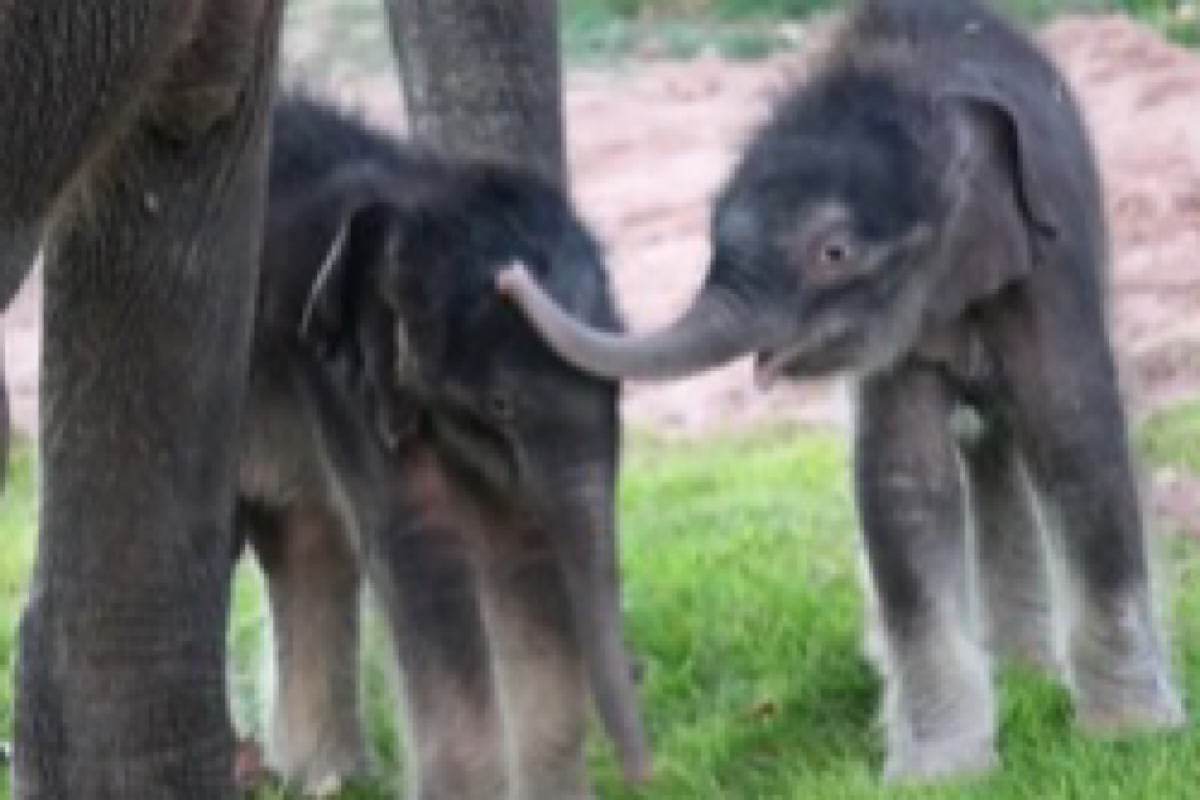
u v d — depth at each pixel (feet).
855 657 60.44
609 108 126.93
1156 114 110.01
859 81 54.08
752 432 86.63
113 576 43.14
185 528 43.14
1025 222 54.03
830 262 51.65
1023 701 56.59
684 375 49.78
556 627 50.34
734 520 73.10
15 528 77.61
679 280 100.01
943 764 53.98
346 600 56.49
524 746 50.88
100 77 35.01
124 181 40.83
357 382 50.75
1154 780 50.98
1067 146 55.93
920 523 54.60
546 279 49.03
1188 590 62.85
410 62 58.85
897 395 54.60
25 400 93.61
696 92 128.36
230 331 42.60
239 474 49.42
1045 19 124.98
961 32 56.65
